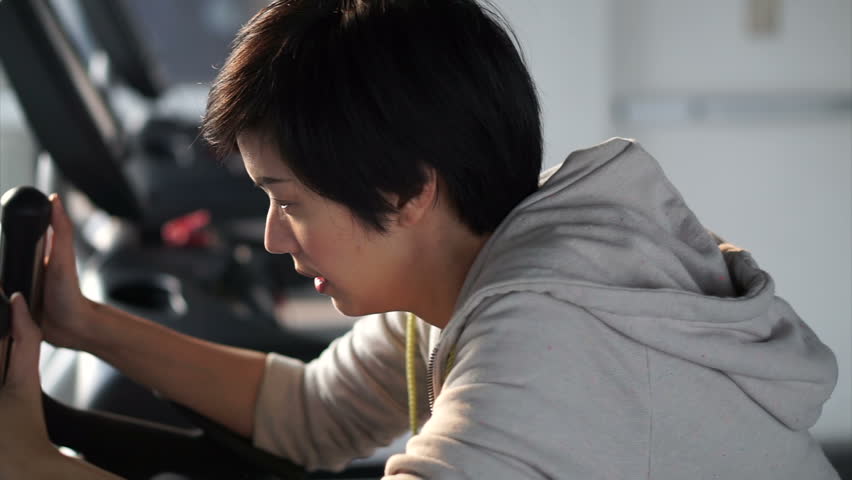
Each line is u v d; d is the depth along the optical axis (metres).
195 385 1.26
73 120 2.05
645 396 0.88
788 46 4.18
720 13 4.14
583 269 0.89
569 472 0.84
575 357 0.86
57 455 0.98
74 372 1.44
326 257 0.93
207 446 1.28
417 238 0.94
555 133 4.05
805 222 4.29
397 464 0.84
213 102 0.90
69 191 2.31
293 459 1.31
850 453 3.89
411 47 0.86
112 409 1.39
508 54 0.92
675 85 4.18
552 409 0.84
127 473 1.21
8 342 0.98
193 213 2.58
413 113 0.86
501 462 0.81
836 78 4.20
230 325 1.79
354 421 1.30
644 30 4.14
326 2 0.88
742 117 4.20
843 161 4.25
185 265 2.04
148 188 2.65
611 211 0.94
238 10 5.44
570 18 3.99
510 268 0.88
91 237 2.20
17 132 2.17
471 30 0.90
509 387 0.83
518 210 0.94
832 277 4.32
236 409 1.28
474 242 0.96
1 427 0.96
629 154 0.98
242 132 0.89
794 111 4.20
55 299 1.18
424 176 0.89
